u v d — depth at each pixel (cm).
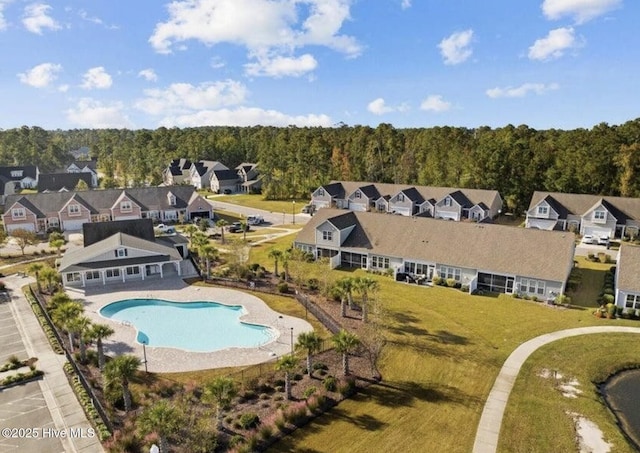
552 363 3372
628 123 9962
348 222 6125
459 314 4312
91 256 5228
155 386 3062
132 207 8631
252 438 2467
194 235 7262
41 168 16412
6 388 3081
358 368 3331
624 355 3475
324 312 4338
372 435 2572
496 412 2788
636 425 2723
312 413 2759
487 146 9550
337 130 16700
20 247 6862
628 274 4309
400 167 11650
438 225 5669
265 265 5978
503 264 4897
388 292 4931
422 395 2978
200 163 14538
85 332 3281
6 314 4375
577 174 8744
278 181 12006
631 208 7156
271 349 3672
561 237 4959
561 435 2573
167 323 4278
